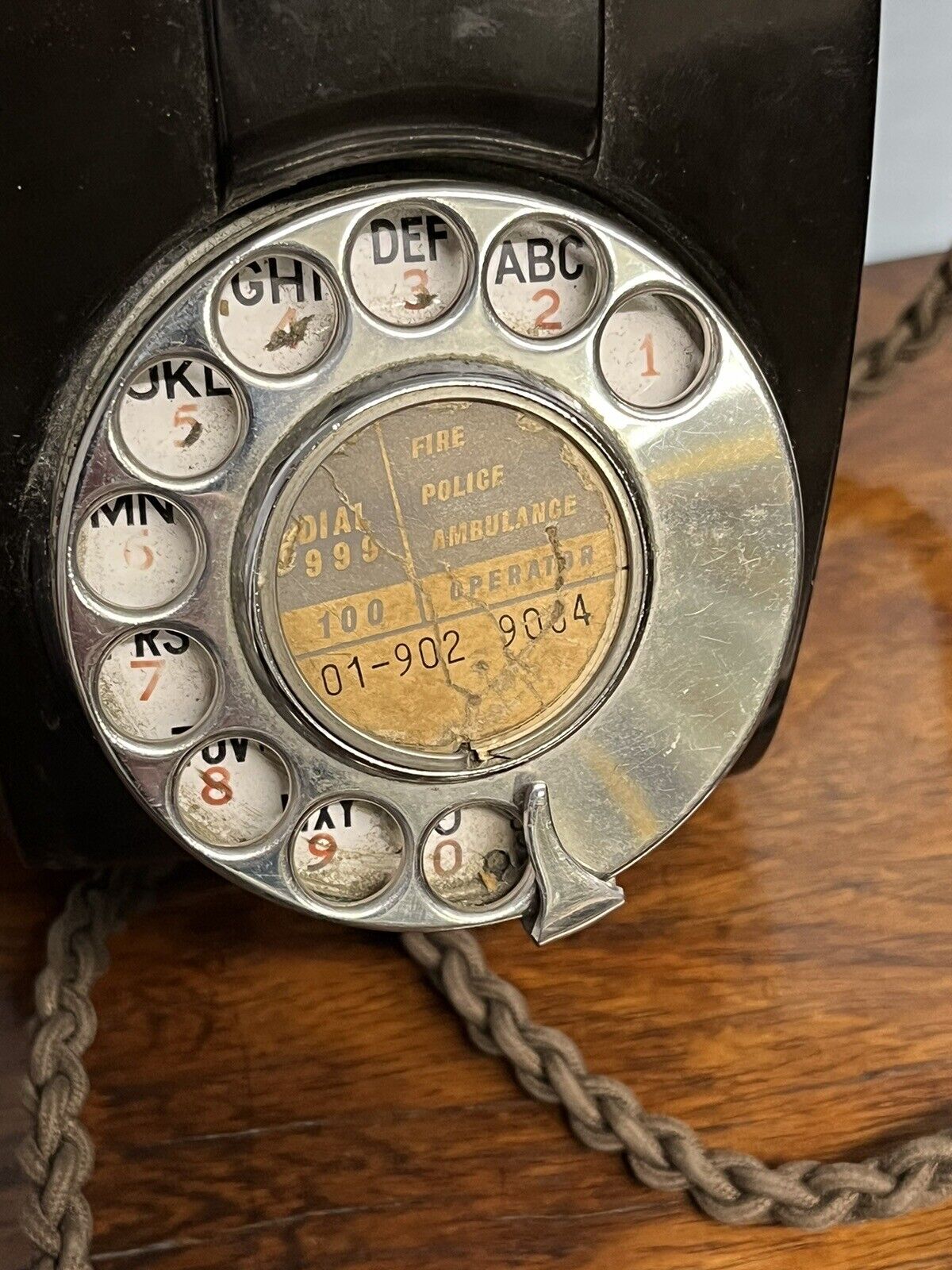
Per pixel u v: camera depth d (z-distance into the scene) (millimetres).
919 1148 174
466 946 188
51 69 135
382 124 141
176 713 159
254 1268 173
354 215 141
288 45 136
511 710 161
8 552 154
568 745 164
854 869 204
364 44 137
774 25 146
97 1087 187
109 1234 176
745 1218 175
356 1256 174
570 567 158
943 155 272
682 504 158
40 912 199
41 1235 169
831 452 168
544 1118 185
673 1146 175
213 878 203
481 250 145
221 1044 191
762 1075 188
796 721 218
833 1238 177
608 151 148
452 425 151
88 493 146
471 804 167
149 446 148
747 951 197
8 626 158
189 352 143
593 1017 192
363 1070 189
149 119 137
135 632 154
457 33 138
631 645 162
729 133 150
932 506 243
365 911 168
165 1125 184
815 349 162
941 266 229
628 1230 177
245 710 157
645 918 200
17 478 150
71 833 177
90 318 144
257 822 166
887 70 263
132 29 134
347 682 157
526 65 141
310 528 151
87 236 141
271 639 152
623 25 143
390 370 147
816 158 152
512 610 158
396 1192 179
